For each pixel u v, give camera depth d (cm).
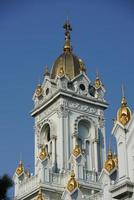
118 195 7312
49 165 11512
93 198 9181
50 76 13350
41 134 12962
